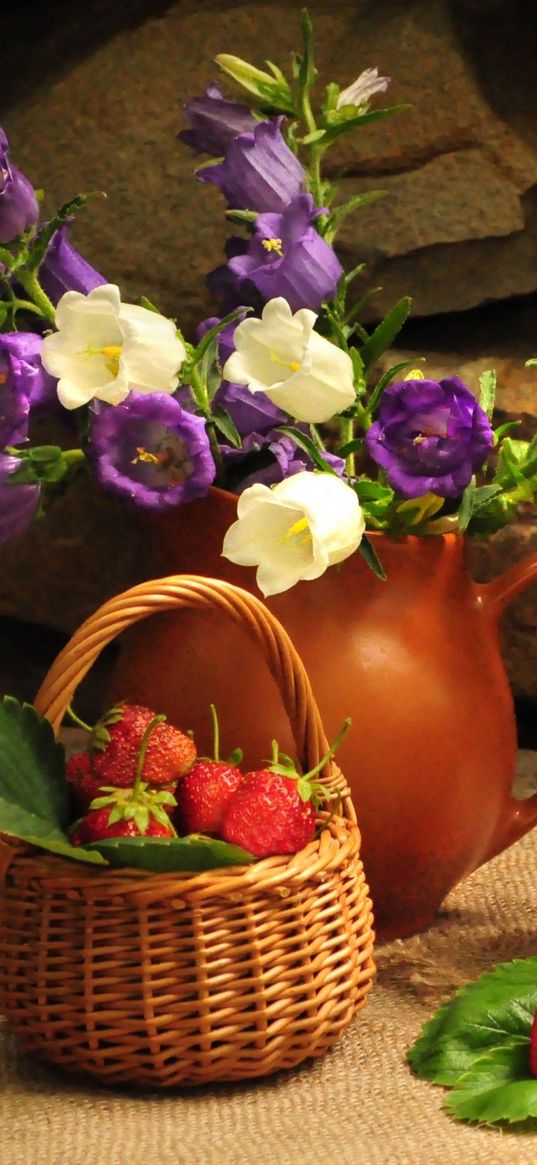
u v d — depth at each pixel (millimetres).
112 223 1086
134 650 864
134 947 729
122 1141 712
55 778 763
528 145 1058
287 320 798
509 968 815
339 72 1066
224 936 732
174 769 765
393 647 831
